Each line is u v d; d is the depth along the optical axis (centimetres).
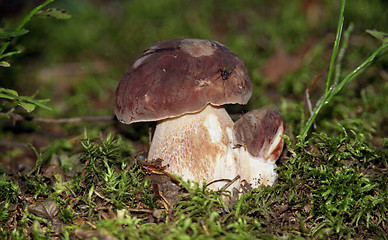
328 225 58
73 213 59
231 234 56
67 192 61
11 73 77
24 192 62
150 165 61
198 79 59
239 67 61
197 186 59
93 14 123
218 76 59
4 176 61
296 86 81
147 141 70
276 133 61
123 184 60
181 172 60
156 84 59
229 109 76
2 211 59
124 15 127
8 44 64
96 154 63
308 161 61
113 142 64
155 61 59
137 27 114
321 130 69
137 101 59
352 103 75
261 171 61
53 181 63
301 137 62
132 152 67
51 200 60
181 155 61
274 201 60
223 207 59
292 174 61
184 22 114
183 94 58
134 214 60
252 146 60
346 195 59
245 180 61
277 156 61
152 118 59
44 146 73
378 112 73
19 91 81
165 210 60
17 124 76
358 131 67
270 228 58
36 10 62
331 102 73
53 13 63
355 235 58
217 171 60
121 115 60
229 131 62
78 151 68
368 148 61
